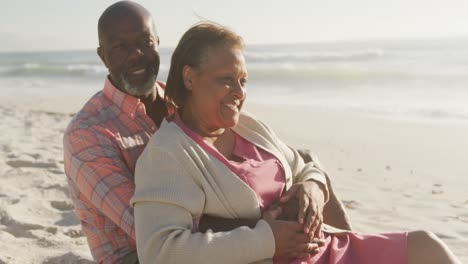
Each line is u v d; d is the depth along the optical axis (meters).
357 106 15.96
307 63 34.78
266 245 2.29
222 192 2.40
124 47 2.94
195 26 2.53
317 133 11.03
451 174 7.35
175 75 2.57
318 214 2.48
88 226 2.99
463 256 4.19
